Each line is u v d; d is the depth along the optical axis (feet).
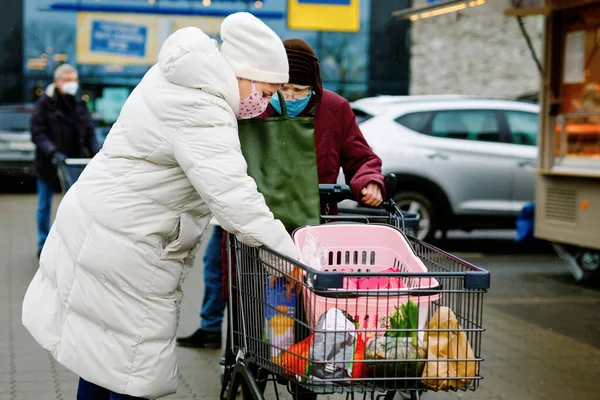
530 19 64.85
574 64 27.35
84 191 10.67
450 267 10.80
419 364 9.76
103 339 10.68
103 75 58.80
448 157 34.55
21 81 57.93
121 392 10.69
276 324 10.31
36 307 11.18
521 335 21.59
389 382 9.78
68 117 31.83
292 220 11.48
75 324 10.78
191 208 10.68
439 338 9.80
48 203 31.81
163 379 10.89
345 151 13.96
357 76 61.67
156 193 10.44
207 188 10.02
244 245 10.89
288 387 11.18
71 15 58.23
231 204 10.00
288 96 13.12
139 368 10.68
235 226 10.07
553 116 28.17
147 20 58.70
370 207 13.91
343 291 9.43
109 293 10.57
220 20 59.21
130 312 10.60
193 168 10.03
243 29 10.52
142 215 10.46
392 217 12.87
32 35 57.93
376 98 36.76
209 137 10.06
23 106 57.26
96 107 58.70
